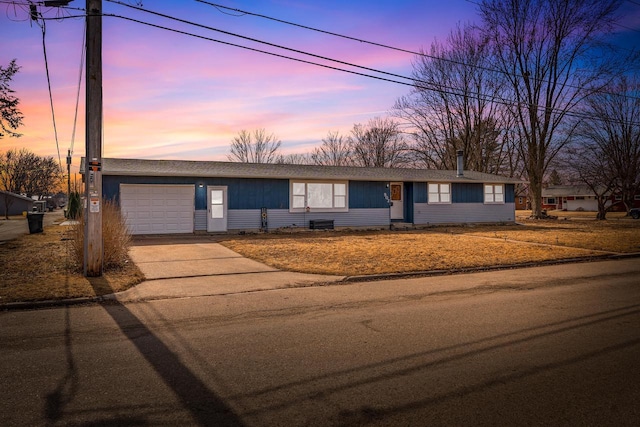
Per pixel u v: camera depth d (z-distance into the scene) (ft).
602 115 108.78
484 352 15.85
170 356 15.30
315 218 72.18
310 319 20.53
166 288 27.61
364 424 10.53
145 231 60.49
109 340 17.10
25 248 46.98
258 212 67.77
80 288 26.04
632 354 15.69
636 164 121.08
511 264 38.86
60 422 10.48
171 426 10.35
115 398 11.87
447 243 54.75
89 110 29.32
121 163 64.64
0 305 22.12
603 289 28.45
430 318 20.74
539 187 119.75
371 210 77.10
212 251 45.47
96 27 29.14
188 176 62.59
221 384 12.89
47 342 16.79
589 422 10.67
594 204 206.28
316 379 13.30
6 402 11.55
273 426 10.41
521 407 11.47
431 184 82.94
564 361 14.94
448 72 126.31
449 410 11.28
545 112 115.03
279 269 35.06
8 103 63.31
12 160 247.09
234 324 19.58
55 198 273.95
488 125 128.77
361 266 36.35
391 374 13.73
